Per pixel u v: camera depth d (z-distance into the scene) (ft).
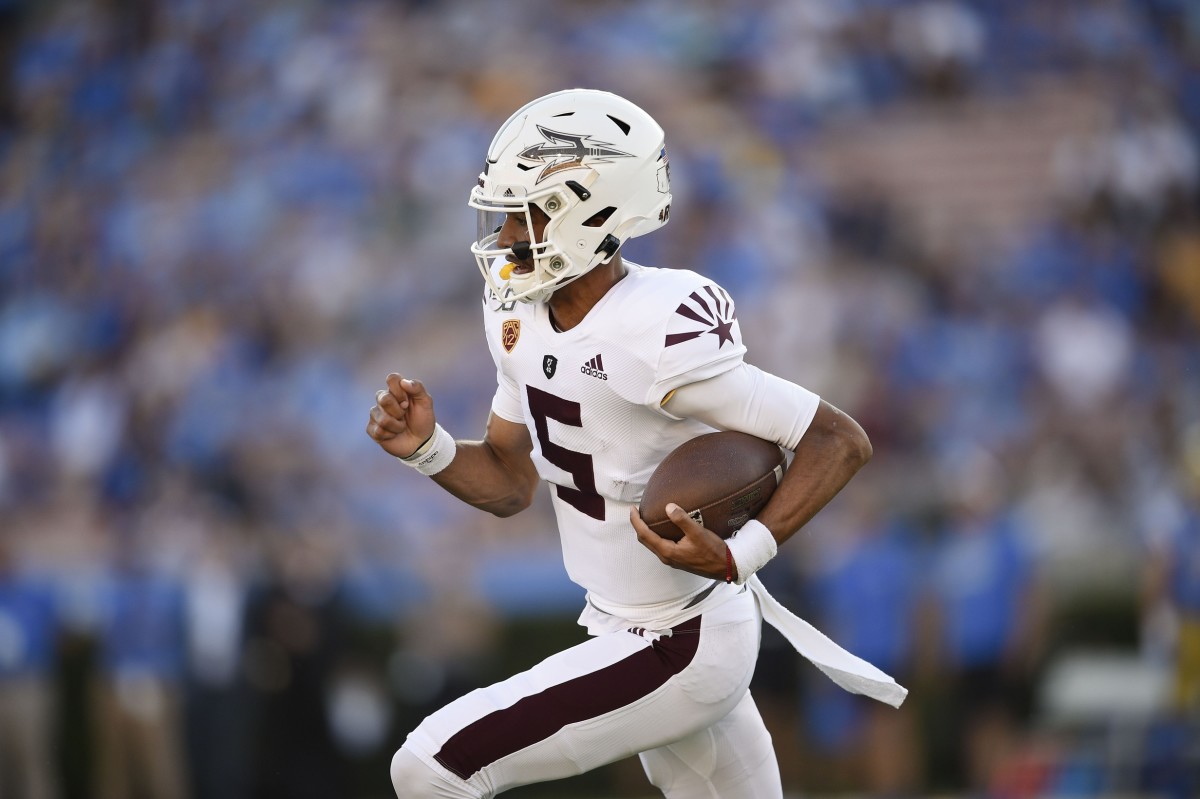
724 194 143.74
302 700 80.53
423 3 176.65
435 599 92.58
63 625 90.68
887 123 162.30
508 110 161.27
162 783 82.79
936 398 123.85
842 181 153.48
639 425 33.37
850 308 130.82
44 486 133.28
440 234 149.18
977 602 82.02
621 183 33.04
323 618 81.35
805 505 32.71
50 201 170.19
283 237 151.74
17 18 191.42
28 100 185.68
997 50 170.30
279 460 122.52
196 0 184.14
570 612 98.89
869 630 83.51
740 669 35.01
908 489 99.35
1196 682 81.61
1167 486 106.22
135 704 82.84
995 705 81.82
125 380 135.95
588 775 96.68
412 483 117.91
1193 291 144.87
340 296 143.84
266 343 140.97
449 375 135.13
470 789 34.12
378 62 170.50
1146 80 167.43
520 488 38.52
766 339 128.77
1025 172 157.17
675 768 37.63
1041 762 81.92
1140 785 81.25
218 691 81.05
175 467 114.93
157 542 87.81
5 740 86.69
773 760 38.40
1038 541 88.84
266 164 162.50
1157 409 125.39
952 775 83.66
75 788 87.51
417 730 34.32
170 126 176.24
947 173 157.69
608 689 33.96
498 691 34.32
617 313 32.73
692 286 33.06
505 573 100.73
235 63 177.78
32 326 152.05
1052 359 129.49
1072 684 90.33
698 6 171.53
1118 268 142.61
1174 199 153.58
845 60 165.89
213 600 82.12
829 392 123.03
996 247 145.79
